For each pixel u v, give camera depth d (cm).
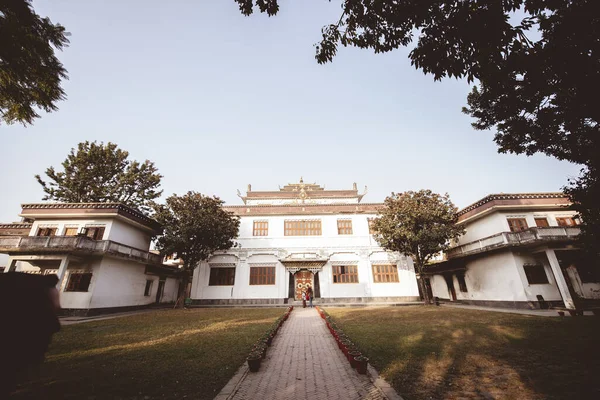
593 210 868
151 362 661
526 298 1845
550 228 1828
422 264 2192
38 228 2108
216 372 589
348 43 603
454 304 2448
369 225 2694
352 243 2638
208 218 2155
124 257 2145
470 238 2422
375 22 554
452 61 505
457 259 2564
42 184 2748
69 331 1136
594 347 721
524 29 455
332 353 759
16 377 151
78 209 2111
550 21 475
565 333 920
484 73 500
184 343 867
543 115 729
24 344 156
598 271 1036
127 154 3120
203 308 2245
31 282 172
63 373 582
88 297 1900
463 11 450
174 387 507
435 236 2017
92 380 541
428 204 2134
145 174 3156
